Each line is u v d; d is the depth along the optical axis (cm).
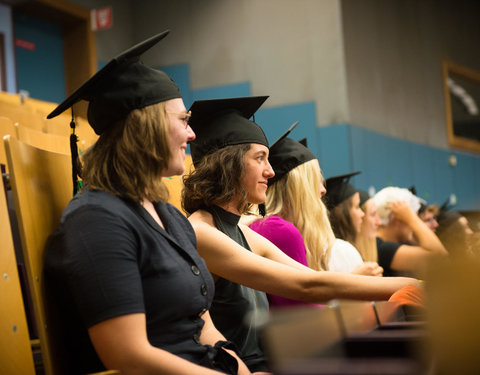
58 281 127
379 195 461
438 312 59
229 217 199
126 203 136
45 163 147
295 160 262
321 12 716
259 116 736
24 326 126
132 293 121
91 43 732
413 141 890
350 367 63
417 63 930
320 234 260
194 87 774
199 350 137
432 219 483
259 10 745
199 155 205
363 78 749
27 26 696
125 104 140
